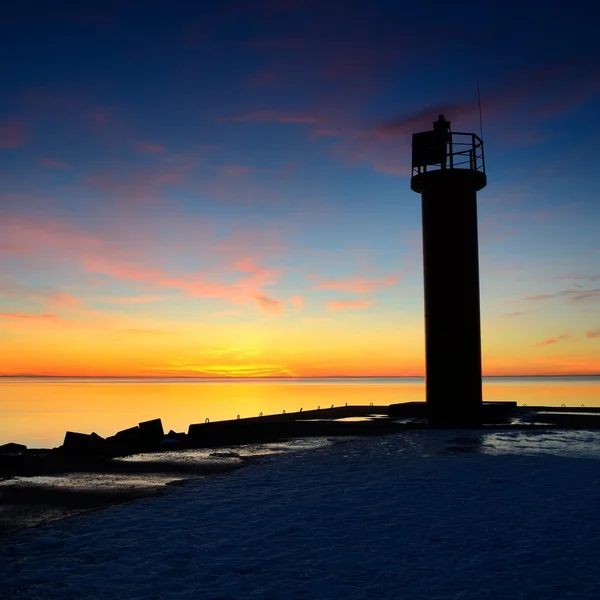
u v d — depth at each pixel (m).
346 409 25.20
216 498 8.79
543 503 8.21
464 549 6.32
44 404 77.19
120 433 15.67
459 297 19.56
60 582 5.45
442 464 11.35
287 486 9.62
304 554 6.22
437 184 19.94
